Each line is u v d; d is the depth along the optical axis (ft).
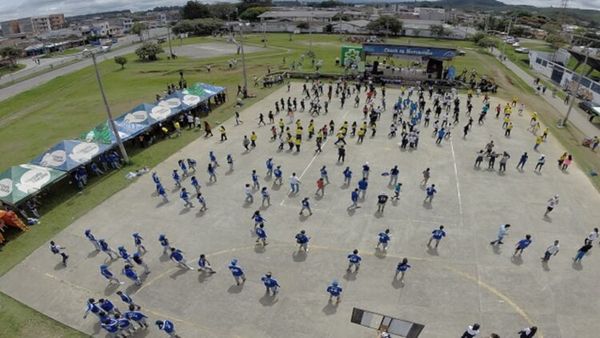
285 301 54.24
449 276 58.23
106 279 59.67
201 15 507.71
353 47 200.54
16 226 71.20
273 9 561.43
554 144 107.45
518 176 88.74
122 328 48.49
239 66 223.92
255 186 84.28
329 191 82.33
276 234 68.39
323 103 144.46
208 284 57.72
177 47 326.65
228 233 69.15
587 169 92.68
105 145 94.02
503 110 136.36
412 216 73.15
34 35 603.26
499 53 304.50
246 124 124.36
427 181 86.12
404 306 53.01
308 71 195.31
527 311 52.13
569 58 260.01
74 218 75.41
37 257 64.90
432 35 394.32
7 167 99.14
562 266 60.23
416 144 103.65
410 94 146.10
